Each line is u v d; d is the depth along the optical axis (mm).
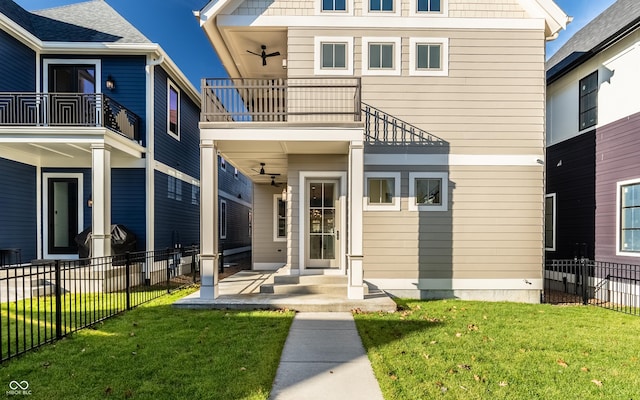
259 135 6875
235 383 3502
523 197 8031
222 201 17266
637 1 9094
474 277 8023
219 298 6879
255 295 7180
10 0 10703
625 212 8148
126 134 9625
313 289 7344
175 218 12180
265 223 12336
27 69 9617
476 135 8039
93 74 10188
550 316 6344
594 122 9070
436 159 8023
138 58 10234
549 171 10883
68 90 10125
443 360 4137
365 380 3668
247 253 21422
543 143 8023
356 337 5004
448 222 8039
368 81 8016
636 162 7828
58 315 4766
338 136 6883
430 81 8031
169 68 11234
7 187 9102
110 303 6793
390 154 8031
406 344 4656
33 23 10703
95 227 8258
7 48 9062
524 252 8016
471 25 8039
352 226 6875
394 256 8008
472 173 8039
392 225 8031
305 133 6883
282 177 11391
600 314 6605
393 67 8031
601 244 8734
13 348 4418
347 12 8023
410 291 8000
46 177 10133
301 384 3570
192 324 5477
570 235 9852
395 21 8031
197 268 13102
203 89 6973
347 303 6496
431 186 8094
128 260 6539
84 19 11148
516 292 8000
